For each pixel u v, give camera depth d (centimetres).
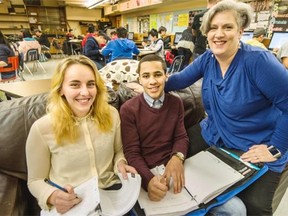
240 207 98
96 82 101
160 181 100
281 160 105
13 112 107
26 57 636
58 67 97
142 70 121
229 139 120
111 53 388
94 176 94
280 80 99
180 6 761
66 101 98
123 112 121
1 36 337
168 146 127
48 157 97
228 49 106
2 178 99
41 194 88
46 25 1318
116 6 1158
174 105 130
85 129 99
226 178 98
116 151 116
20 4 1212
